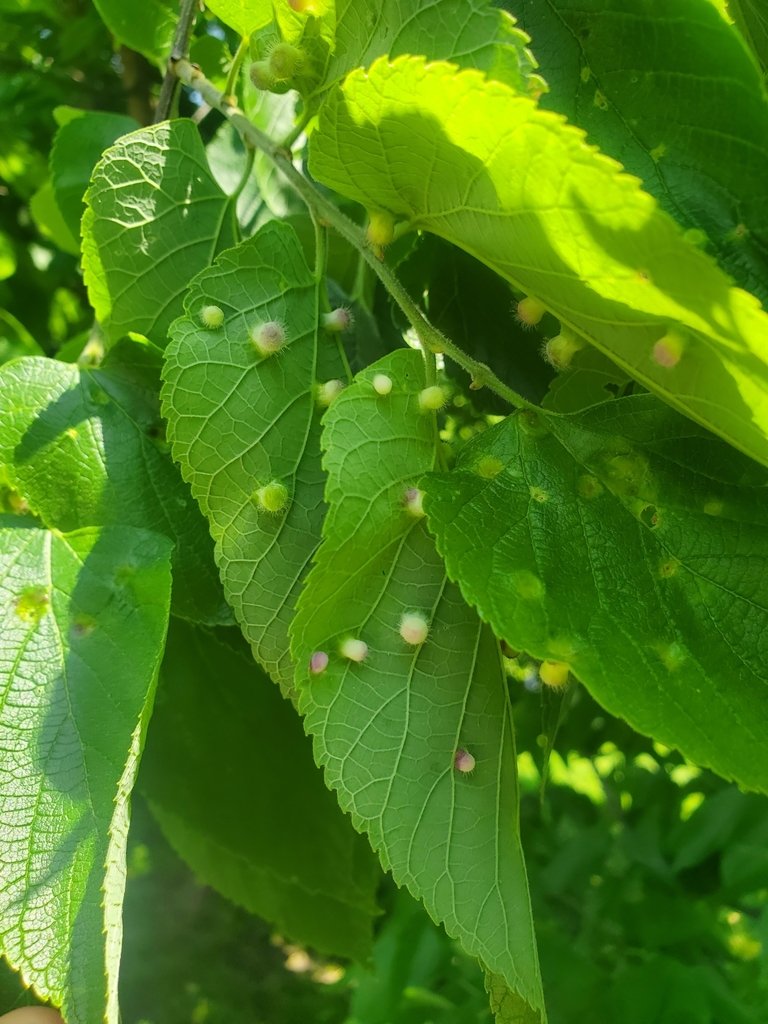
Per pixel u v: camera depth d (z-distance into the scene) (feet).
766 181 0.46
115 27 0.74
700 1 0.44
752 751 0.43
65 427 0.58
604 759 1.64
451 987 1.07
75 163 0.76
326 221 0.55
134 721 0.48
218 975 1.46
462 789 0.49
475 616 0.50
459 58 0.44
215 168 0.76
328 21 0.50
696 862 1.04
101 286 0.59
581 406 0.56
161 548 0.54
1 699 0.48
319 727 0.48
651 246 0.36
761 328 0.36
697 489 0.49
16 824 0.45
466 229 0.47
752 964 1.01
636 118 0.48
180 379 0.52
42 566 0.52
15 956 0.43
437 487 0.47
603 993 0.91
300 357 0.54
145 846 1.19
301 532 0.53
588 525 0.48
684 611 0.46
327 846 0.74
